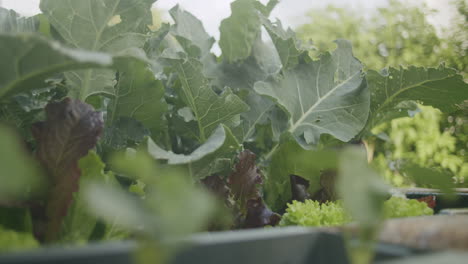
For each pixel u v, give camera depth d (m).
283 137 0.86
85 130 0.54
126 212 0.20
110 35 0.68
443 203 0.98
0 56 0.43
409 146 2.82
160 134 0.79
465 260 0.27
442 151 2.75
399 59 3.74
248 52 1.01
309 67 0.91
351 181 0.22
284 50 0.89
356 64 0.96
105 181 0.51
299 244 0.40
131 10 0.68
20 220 0.47
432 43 3.72
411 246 0.35
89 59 0.37
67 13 0.65
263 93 0.80
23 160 0.18
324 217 0.72
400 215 0.75
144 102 0.73
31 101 0.62
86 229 0.50
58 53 0.42
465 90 0.87
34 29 0.75
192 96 0.75
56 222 0.49
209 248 0.34
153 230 0.20
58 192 0.50
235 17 0.98
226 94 0.75
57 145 0.52
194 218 0.20
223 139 0.58
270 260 0.37
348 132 0.86
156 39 0.86
